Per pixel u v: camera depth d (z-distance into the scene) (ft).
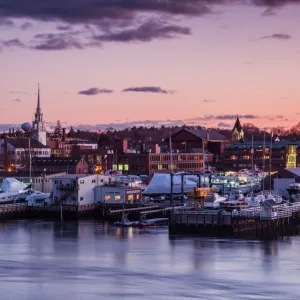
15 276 504.02
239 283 482.69
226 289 466.29
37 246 630.74
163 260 561.02
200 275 506.89
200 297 445.37
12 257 577.43
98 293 455.63
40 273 514.68
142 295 450.71
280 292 459.32
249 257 569.23
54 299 442.50
